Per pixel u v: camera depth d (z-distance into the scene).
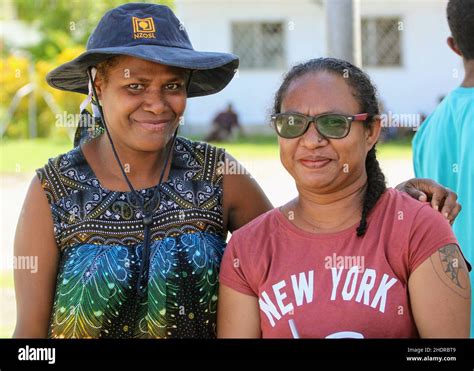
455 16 3.20
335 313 2.36
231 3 20.30
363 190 2.53
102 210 2.68
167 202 2.73
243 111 20.14
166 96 2.64
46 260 2.70
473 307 3.06
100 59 2.62
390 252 2.38
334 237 2.44
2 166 13.31
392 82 20.72
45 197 2.71
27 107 17.59
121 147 2.72
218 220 2.80
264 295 2.45
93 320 2.61
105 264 2.62
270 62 20.55
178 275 2.65
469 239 3.10
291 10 20.45
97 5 20.00
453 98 3.26
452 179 3.25
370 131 2.53
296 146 2.47
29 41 20.62
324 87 2.45
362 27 20.62
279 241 2.50
